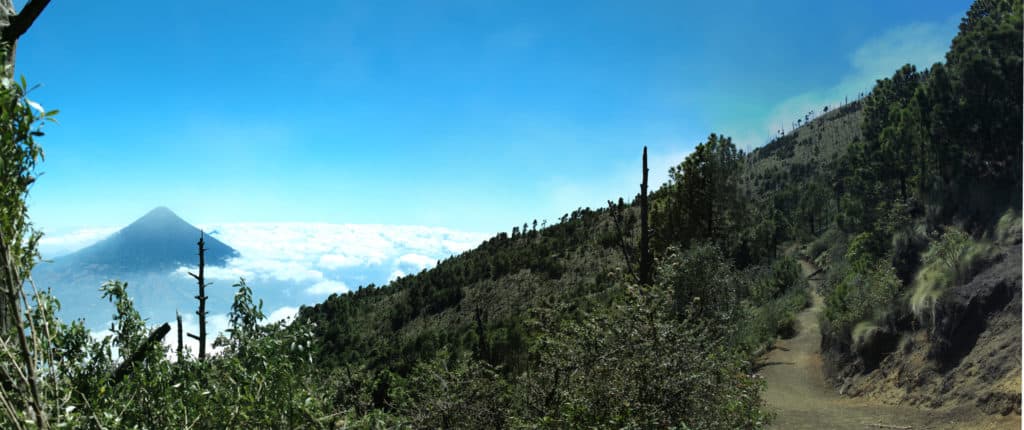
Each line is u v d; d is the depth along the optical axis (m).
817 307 28.33
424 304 97.12
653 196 29.38
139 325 3.39
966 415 11.98
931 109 23.16
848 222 41.78
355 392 6.41
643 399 6.39
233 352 3.43
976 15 24.61
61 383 2.66
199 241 18.02
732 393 8.16
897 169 31.25
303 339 3.38
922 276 17.58
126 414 3.04
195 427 3.14
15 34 3.09
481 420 8.07
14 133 2.10
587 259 86.06
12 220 2.11
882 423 12.92
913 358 15.48
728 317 14.95
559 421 6.46
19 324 1.93
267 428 3.14
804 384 18.53
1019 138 18.67
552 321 7.83
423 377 8.52
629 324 7.06
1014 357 12.15
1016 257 14.66
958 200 20.44
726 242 27.77
